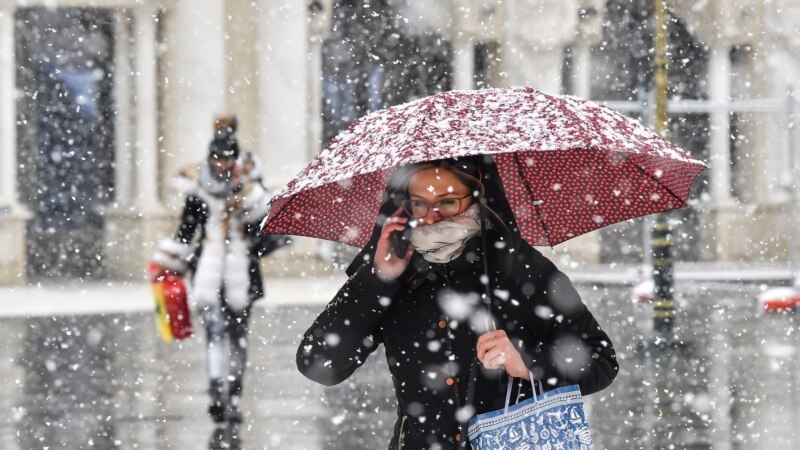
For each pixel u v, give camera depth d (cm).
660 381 1952
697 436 1498
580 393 645
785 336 2680
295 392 1906
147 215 4909
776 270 5447
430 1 5544
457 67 5569
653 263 2428
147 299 4016
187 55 4988
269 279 4912
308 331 652
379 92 5550
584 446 637
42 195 4997
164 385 2008
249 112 5069
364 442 1488
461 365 642
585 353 641
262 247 1631
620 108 3534
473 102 636
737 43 6009
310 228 699
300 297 4034
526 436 630
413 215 635
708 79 6056
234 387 1647
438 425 642
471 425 637
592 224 714
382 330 654
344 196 691
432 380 643
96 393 1925
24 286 4641
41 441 1509
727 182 6131
